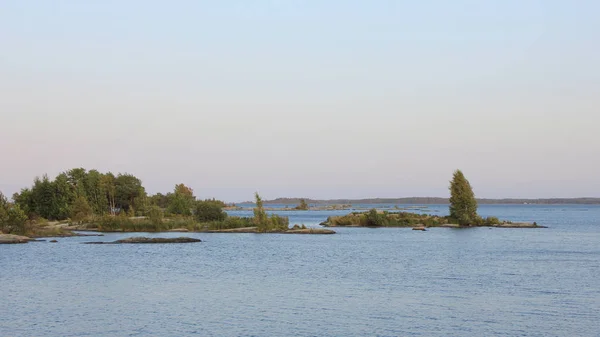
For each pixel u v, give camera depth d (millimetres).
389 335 34781
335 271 64500
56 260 75875
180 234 131875
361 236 126375
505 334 34812
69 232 122812
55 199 157625
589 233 134375
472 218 161125
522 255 82062
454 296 47375
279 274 61938
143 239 104688
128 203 184750
